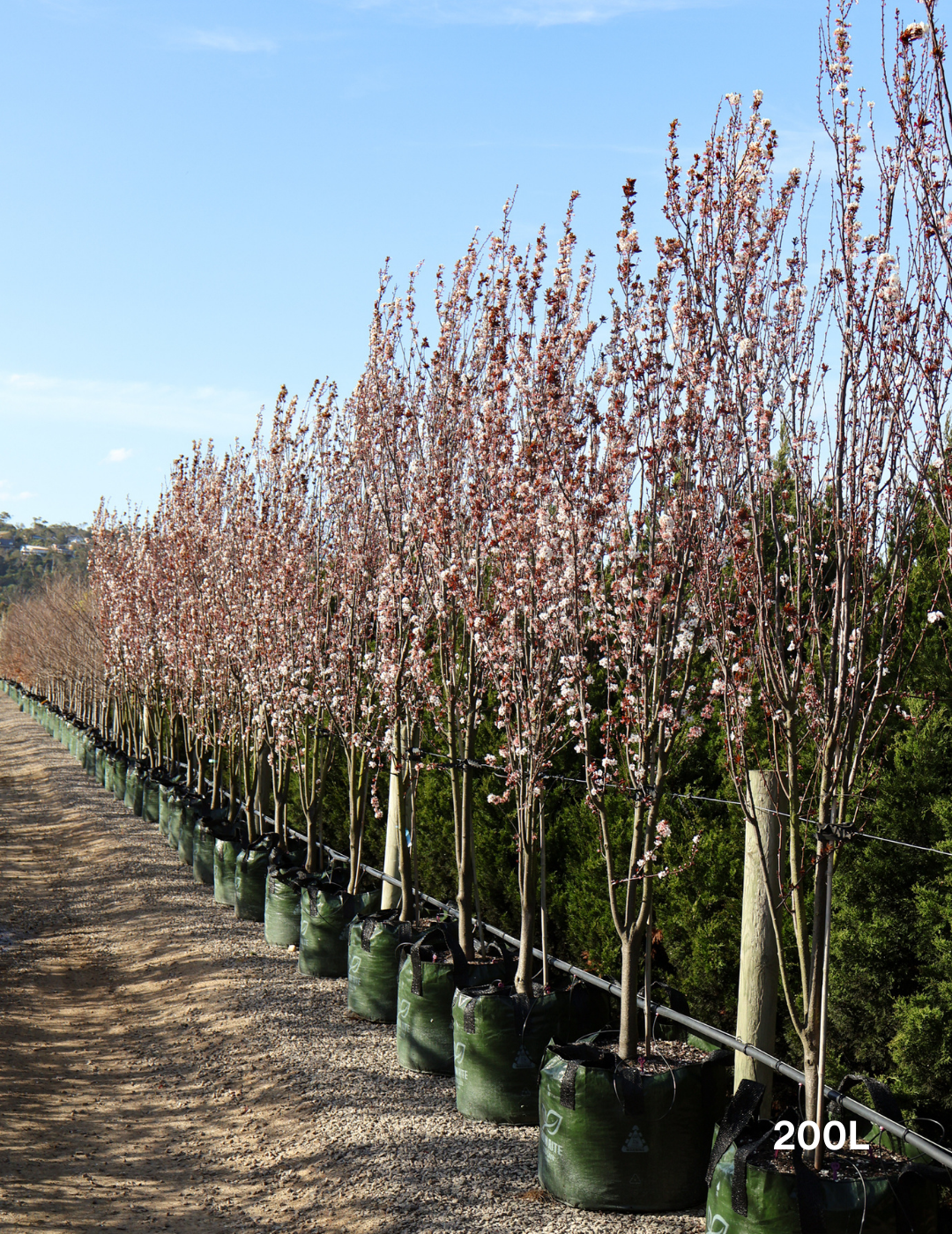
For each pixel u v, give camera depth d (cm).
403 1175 528
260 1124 626
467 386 694
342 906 892
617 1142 469
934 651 523
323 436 1015
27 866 1551
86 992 961
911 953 529
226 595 1291
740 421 393
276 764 1180
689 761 695
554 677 599
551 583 541
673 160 439
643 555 505
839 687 384
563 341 569
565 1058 497
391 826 891
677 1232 452
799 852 418
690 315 452
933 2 334
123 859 1478
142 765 1952
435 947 716
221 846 1198
